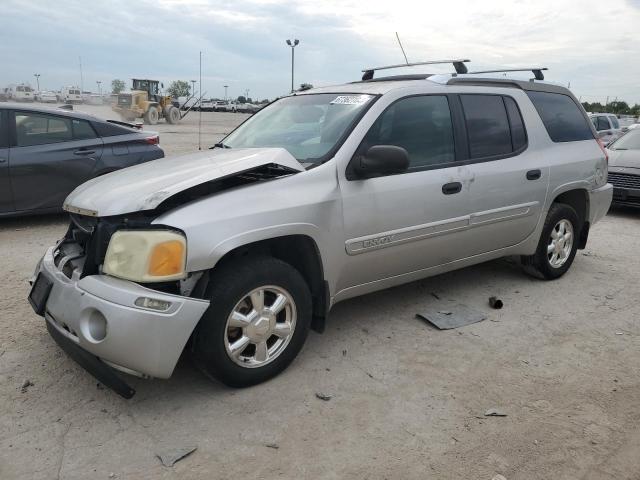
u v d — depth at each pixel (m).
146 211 3.06
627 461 2.75
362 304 4.70
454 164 4.29
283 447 2.79
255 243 3.31
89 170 7.41
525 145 4.91
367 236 3.74
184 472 2.60
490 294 5.04
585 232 5.75
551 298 4.99
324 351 3.83
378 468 2.66
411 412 3.12
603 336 4.21
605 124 19.31
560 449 2.83
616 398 3.32
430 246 4.18
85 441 2.80
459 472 2.64
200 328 3.03
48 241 6.55
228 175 3.17
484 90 4.68
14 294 4.72
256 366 3.29
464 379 3.51
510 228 4.79
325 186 3.51
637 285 5.43
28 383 3.30
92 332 2.90
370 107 3.88
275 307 3.32
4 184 6.82
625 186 9.03
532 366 3.70
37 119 7.13
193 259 2.90
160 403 3.16
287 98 4.75
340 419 3.04
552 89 5.41
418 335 4.12
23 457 2.67
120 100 34.34
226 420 3.01
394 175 3.89
